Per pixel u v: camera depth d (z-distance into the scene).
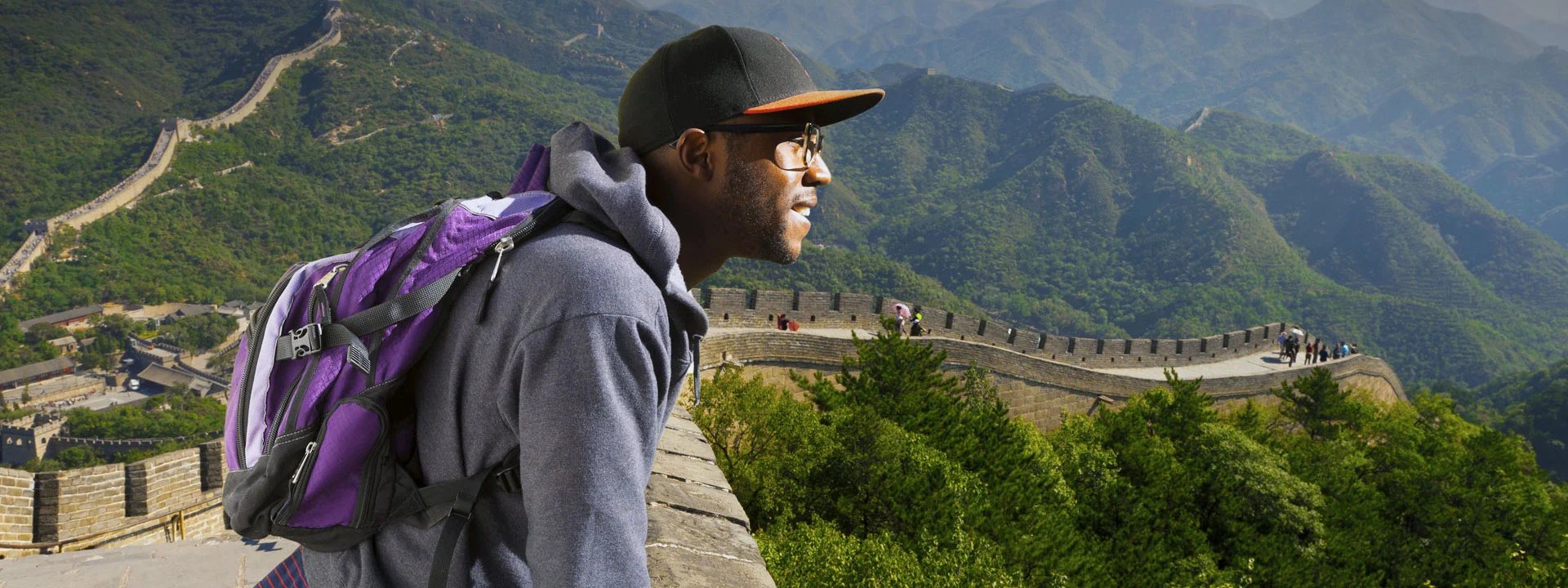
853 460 13.35
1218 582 17.66
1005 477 16.97
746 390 13.85
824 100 1.27
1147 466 21.33
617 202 1.13
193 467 10.27
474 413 1.13
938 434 17.78
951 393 20.89
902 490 12.83
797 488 13.16
